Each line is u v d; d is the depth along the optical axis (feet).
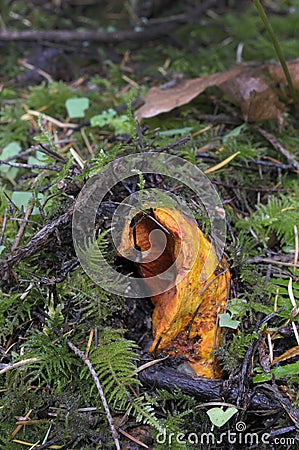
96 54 3.28
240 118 2.60
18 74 3.07
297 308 2.05
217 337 2.02
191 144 2.44
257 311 2.07
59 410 1.94
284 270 2.18
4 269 2.01
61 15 3.68
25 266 2.11
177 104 2.52
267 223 2.26
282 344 2.04
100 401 1.97
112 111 2.64
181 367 2.02
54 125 2.71
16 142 2.64
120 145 2.19
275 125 2.58
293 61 2.58
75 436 1.93
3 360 2.05
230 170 2.42
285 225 2.26
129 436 1.94
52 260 2.13
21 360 2.01
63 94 2.80
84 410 1.97
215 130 2.60
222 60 3.14
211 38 3.44
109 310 2.03
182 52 3.25
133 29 3.54
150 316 2.12
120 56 3.27
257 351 2.01
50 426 1.96
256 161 2.42
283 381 1.97
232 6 3.87
